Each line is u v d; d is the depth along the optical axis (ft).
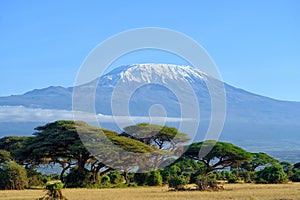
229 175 258.16
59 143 200.03
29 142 208.13
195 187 162.91
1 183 177.78
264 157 301.63
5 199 118.83
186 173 237.25
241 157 226.38
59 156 207.62
